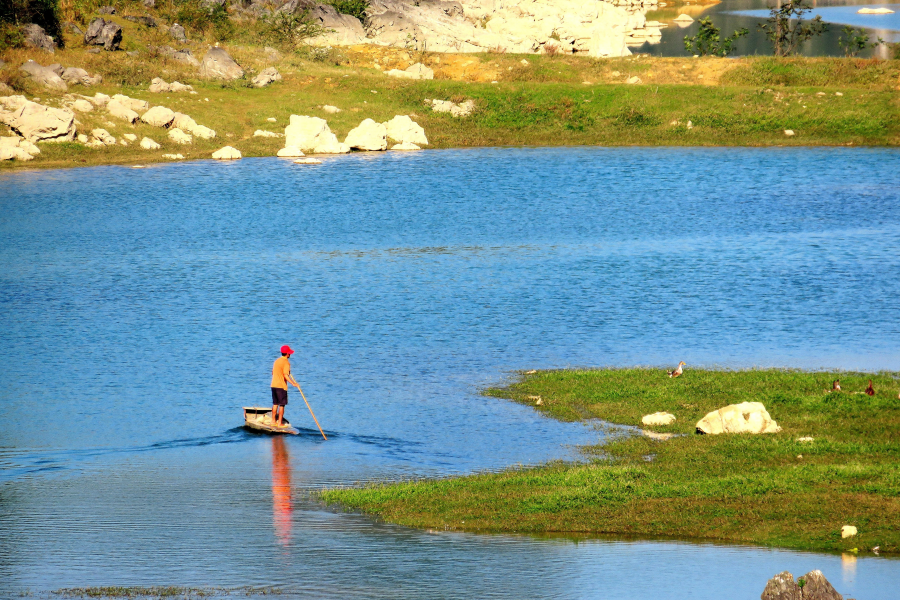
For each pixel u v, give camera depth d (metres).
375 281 154.12
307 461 81.50
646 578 56.00
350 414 94.50
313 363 112.25
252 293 147.00
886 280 148.38
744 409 86.06
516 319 130.88
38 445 85.81
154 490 74.19
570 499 69.25
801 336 120.31
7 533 64.88
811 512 64.62
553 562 59.03
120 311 136.75
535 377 105.75
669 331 123.81
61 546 62.50
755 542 61.38
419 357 114.19
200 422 92.69
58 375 107.94
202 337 123.56
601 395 97.62
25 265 166.88
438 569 58.06
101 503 71.19
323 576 57.41
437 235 191.50
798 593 48.22
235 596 54.53
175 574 57.75
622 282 151.12
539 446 84.19
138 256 174.25
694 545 61.47
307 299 143.12
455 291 147.12
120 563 59.56
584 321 129.50
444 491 72.50
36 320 131.88
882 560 57.53
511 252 175.12
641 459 79.50
